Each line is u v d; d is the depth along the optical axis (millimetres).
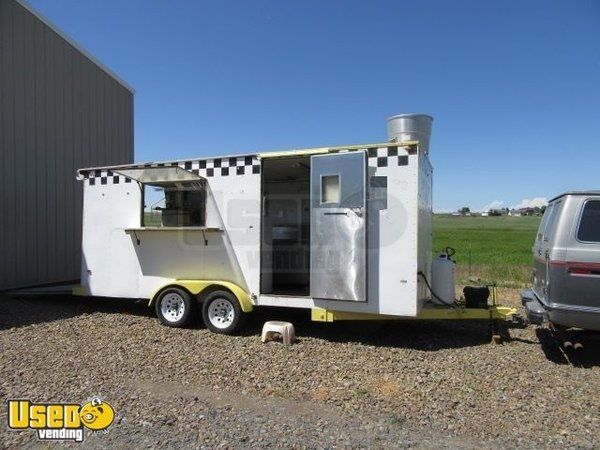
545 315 5340
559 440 3326
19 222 9828
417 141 5527
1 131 9422
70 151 11281
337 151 5840
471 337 6242
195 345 5770
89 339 5988
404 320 7117
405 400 4047
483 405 3951
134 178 7090
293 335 6004
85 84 11820
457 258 19906
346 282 5730
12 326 6629
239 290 6328
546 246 5555
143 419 3633
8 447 3230
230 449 3158
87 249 7578
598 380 4629
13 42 9703
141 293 7156
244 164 6531
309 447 3189
